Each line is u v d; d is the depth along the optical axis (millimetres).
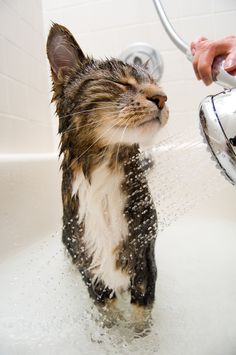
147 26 1621
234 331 718
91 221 768
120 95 729
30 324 760
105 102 724
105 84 738
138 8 1621
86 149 747
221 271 1026
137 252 749
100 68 772
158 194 748
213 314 791
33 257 930
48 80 1719
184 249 1177
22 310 795
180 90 1627
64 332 743
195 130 693
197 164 687
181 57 1603
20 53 1482
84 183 763
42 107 1645
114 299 785
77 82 763
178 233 1291
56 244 964
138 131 719
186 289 916
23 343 709
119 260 758
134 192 753
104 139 731
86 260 776
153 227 748
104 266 766
